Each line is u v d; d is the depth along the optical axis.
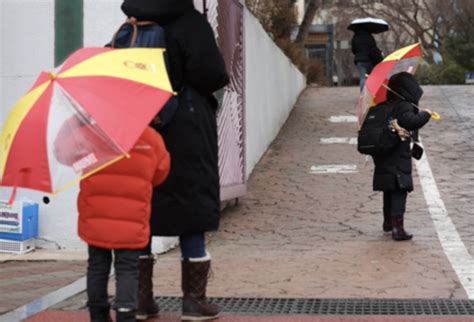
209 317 9.16
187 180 8.88
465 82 71.31
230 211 17.23
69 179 7.20
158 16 8.88
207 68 8.88
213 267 12.41
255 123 22.50
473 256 12.87
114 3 14.17
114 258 8.28
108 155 7.19
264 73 24.48
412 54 14.38
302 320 9.23
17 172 7.27
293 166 22.11
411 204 17.30
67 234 14.10
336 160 22.69
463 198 17.75
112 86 7.51
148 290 9.38
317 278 11.55
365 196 18.33
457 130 26.64
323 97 37.16
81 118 7.28
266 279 11.55
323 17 85.81
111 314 9.58
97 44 14.23
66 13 14.32
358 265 12.36
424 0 82.94
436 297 10.37
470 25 76.69
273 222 16.12
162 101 7.62
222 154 16.20
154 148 8.16
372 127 14.01
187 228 8.90
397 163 14.03
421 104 32.72
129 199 8.06
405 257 12.84
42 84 7.65
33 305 10.20
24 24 14.43
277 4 36.59
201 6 14.79
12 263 13.21
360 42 31.08
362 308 9.84
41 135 7.25
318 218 16.39
